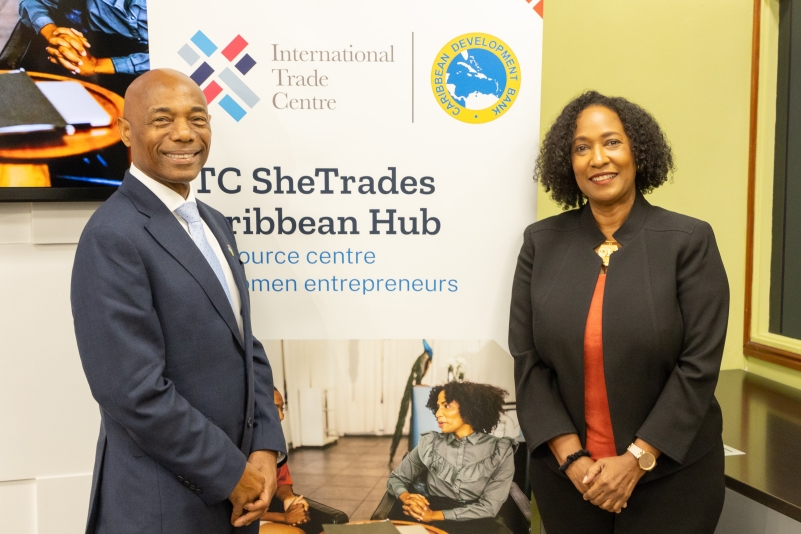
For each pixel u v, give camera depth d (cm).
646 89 232
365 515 191
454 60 177
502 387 189
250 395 141
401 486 190
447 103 179
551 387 155
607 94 230
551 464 152
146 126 130
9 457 192
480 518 192
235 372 138
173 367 130
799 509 146
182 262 129
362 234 182
